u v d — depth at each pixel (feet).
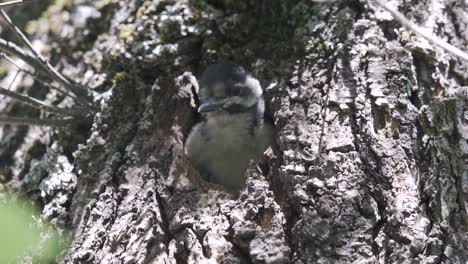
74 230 22.61
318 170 21.21
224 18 28.22
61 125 26.66
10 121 25.17
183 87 27.04
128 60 27.58
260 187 21.16
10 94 25.09
